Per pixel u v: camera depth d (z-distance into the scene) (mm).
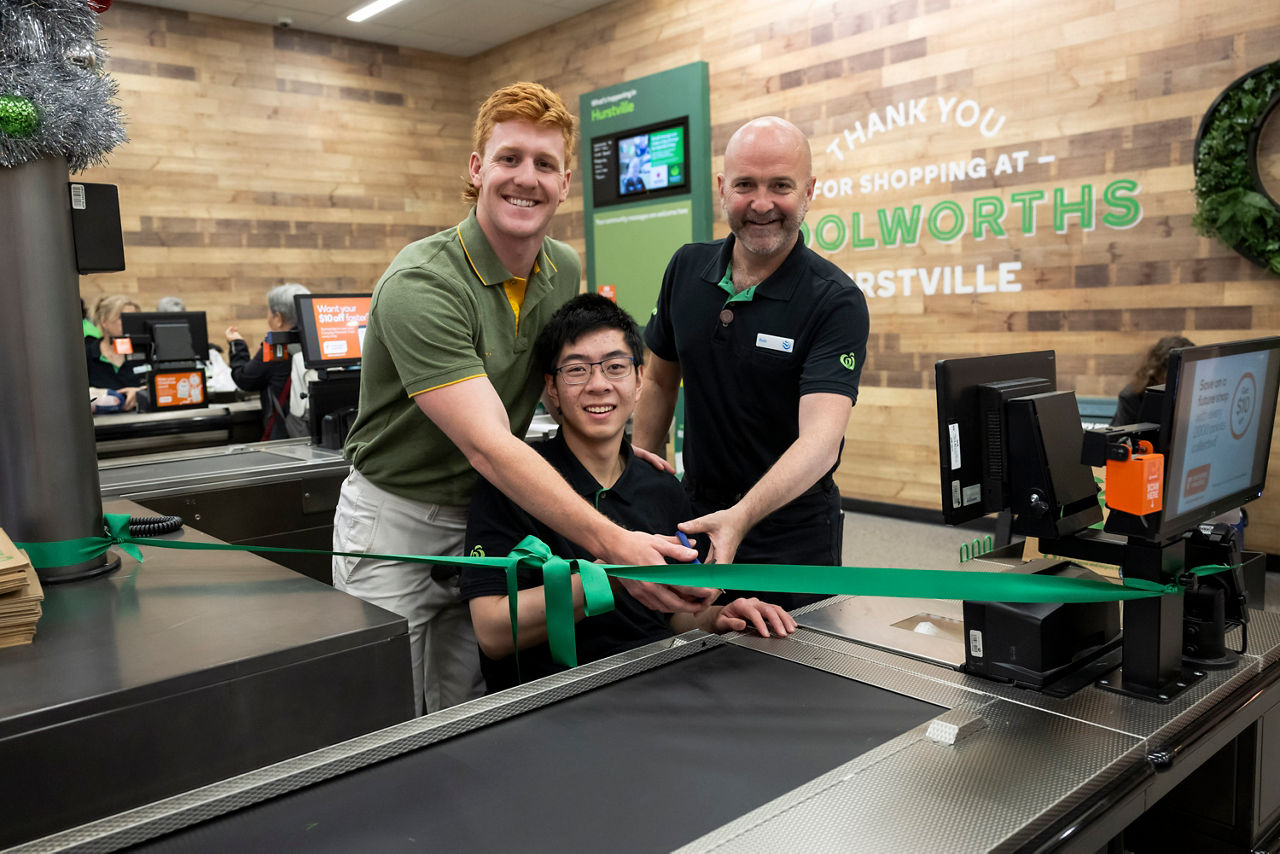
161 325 4598
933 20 5023
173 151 6973
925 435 5324
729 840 869
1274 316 4027
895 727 1126
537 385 1881
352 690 1306
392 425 1813
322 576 3211
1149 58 4289
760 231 2027
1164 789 1062
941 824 896
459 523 1918
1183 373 1197
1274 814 1370
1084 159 4543
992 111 4840
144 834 899
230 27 7141
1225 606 1395
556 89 7395
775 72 5797
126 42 6727
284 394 4598
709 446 2299
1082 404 4582
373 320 1764
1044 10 4605
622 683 1270
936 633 1502
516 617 1429
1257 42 3967
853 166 5473
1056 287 4707
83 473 1521
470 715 1142
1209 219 4059
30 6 1434
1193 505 1280
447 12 6996
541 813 938
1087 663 1303
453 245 1716
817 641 1429
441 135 8289
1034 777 989
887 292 5406
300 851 879
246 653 1211
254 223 7379
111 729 1097
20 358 1444
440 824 922
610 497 1681
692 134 6172
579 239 7363
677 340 2264
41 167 1427
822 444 1854
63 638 1265
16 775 1035
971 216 4984
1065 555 1360
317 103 7590
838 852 848
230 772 1201
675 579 1338
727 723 1142
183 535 1831
